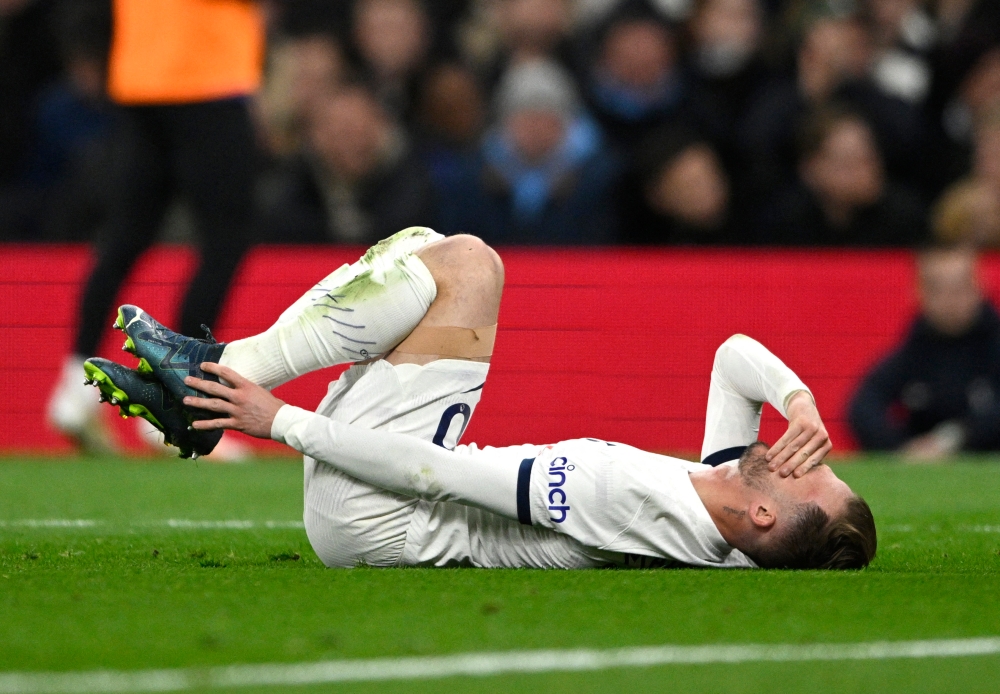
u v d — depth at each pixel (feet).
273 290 92.17
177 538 50.34
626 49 110.11
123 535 51.16
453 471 37.86
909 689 25.45
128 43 75.87
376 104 106.63
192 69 75.00
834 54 108.17
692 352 93.09
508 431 93.30
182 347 37.99
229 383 37.93
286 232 101.96
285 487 70.49
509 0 116.88
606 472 38.27
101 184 105.70
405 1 116.37
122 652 27.40
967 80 116.78
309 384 89.81
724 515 38.32
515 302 93.56
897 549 47.16
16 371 94.07
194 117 75.31
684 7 122.21
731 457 40.19
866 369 92.32
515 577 36.91
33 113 118.93
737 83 112.37
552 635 29.53
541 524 38.29
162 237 105.29
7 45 119.34
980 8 117.39
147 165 77.51
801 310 92.89
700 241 102.47
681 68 112.68
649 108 110.42
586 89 111.96
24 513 59.36
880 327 92.27
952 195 95.25
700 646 28.66
